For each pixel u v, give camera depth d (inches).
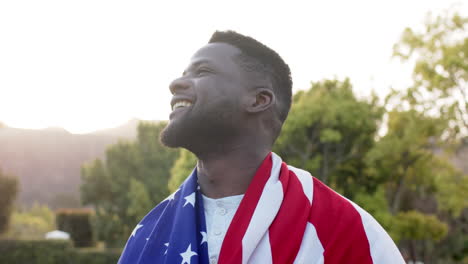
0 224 1627.7
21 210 2738.7
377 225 67.5
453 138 861.8
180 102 70.1
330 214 66.0
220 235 67.0
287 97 75.6
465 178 891.4
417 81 826.8
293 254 62.2
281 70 74.5
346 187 898.1
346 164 892.6
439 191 937.5
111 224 1512.1
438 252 1425.9
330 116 811.4
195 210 69.2
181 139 69.2
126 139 1571.1
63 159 5570.9
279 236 62.9
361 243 64.4
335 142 850.8
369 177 895.7
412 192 1228.5
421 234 877.2
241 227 64.1
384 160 868.0
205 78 69.3
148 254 69.1
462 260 1425.9
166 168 1534.2
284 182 68.1
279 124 73.7
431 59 813.9
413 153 886.4
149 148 1545.3
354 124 827.4
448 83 805.9
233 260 60.9
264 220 63.5
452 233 1403.8
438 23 813.9
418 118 841.5
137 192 1408.7
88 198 1550.2
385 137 865.5
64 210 1718.8
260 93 71.0
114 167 1536.7
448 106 810.2
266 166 69.6
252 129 70.4
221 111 68.0
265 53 73.2
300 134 830.5
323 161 876.6
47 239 1069.1
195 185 72.4
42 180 5241.1
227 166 70.0
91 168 1555.1
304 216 64.7
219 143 69.4
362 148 889.5
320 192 69.8
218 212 69.0
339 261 63.1
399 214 903.1
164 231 70.5
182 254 64.3
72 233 1664.6
